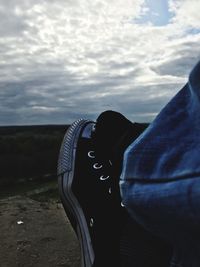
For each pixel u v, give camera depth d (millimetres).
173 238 788
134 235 1228
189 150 757
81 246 1744
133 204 810
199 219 691
